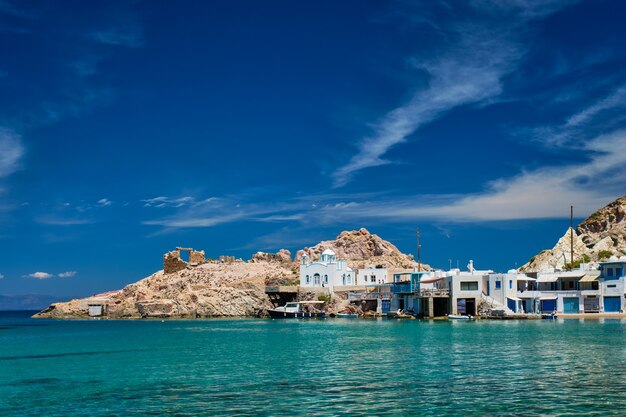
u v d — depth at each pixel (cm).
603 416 3331
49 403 3891
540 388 4106
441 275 15175
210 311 17238
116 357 6488
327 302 16712
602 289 13250
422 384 4325
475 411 3466
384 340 7906
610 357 5656
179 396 4028
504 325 10800
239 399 3884
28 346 8169
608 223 19238
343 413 3456
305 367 5328
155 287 19412
